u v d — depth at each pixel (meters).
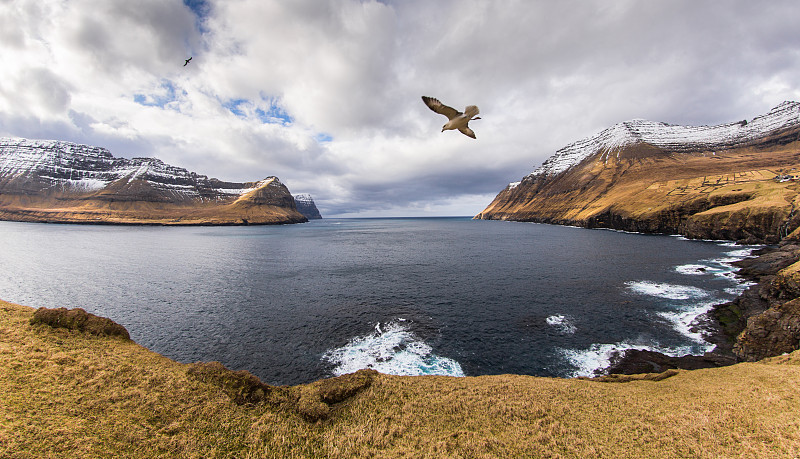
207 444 12.51
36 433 11.11
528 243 124.25
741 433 12.94
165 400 14.72
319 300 51.09
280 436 13.49
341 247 122.38
